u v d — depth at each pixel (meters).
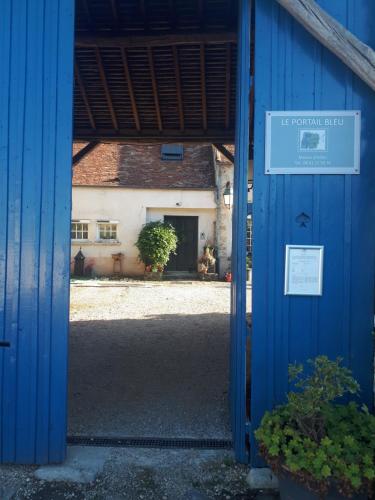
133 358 5.46
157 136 7.58
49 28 2.90
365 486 2.10
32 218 2.90
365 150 2.81
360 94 2.81
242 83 2.93
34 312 2.91
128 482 2.75
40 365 2.91
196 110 6.92
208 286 13.88
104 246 16.11
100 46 5.22
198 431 3.41
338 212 2.82
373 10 2.81
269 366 2.83
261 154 2.85
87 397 4.13
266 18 2.85
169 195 16.05
